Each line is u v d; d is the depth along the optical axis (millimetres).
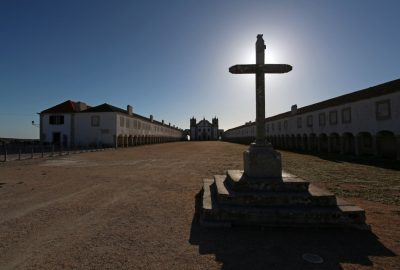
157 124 68062
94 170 12836
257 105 6434
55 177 10523
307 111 31938
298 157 21266
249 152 6133
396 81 19562
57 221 4984
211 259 3482
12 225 4746
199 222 4957
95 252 3658
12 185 8742
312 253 3668
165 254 3617
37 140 42438
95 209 5828
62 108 40344
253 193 5230
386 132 19938
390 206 6109
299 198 5008
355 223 4582
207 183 7426
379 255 3602
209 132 123875
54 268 3211
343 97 26609
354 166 14531
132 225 4781
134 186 8625
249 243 4000
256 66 6574
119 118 39906
